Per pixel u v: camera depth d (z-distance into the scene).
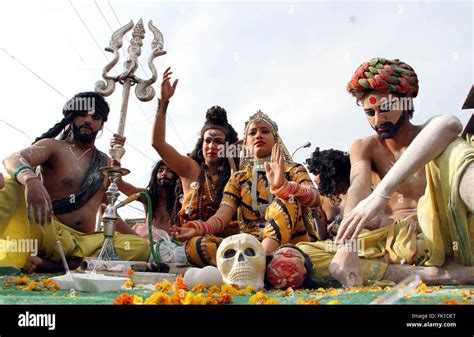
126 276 3.22
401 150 3.99
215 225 4.03
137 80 4.12
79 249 4.45
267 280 3.08
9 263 4.03
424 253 3.38
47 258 4.29
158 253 3.93
